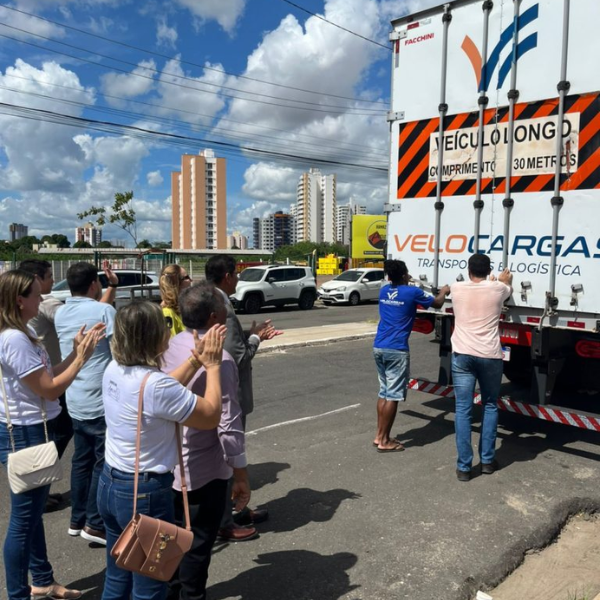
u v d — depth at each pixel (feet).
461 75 18.12
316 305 78.95
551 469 16.62
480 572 11.18
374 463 17.08
